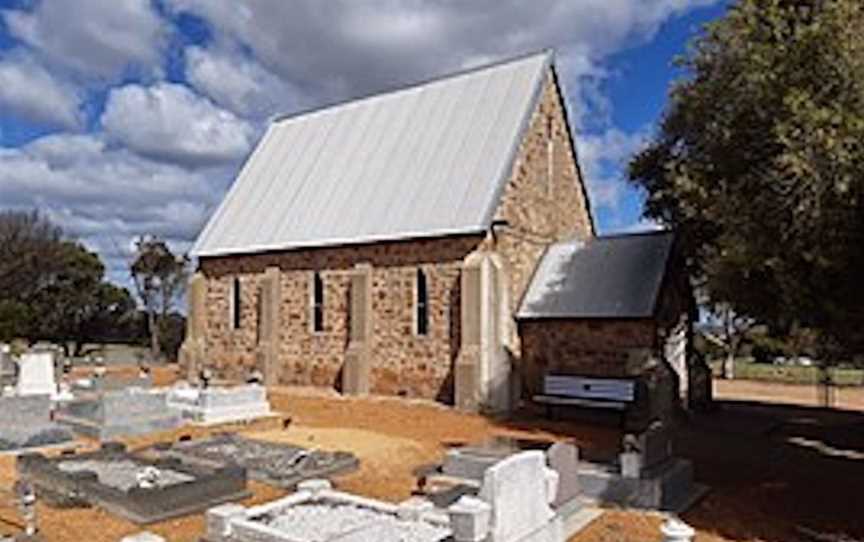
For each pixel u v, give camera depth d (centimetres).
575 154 3053
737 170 1469
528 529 1010
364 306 2688
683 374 2514
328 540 990
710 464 1697
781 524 1237
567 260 2614
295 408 2398
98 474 1356
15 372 2994
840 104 1160
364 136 3139
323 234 2836
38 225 5984
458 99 2934
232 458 1526
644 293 2286
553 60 2844
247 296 3139
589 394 2241
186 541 1088
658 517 1257
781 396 3278
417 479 1462
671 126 2216
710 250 1792
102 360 4350
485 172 2548
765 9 1386
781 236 1220
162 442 1777
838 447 1952
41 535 1082
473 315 2361
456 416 2262
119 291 5622
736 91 1439
